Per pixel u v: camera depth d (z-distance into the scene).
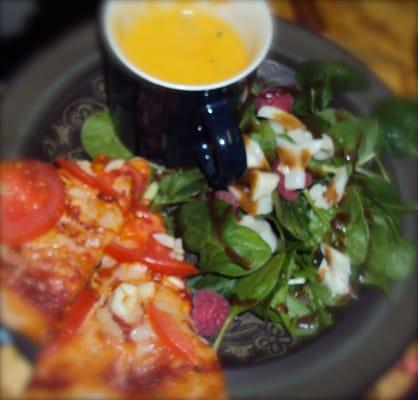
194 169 0.43
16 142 0.42
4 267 0.38
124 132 0.43
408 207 0.42
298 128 0.43
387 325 0.39
